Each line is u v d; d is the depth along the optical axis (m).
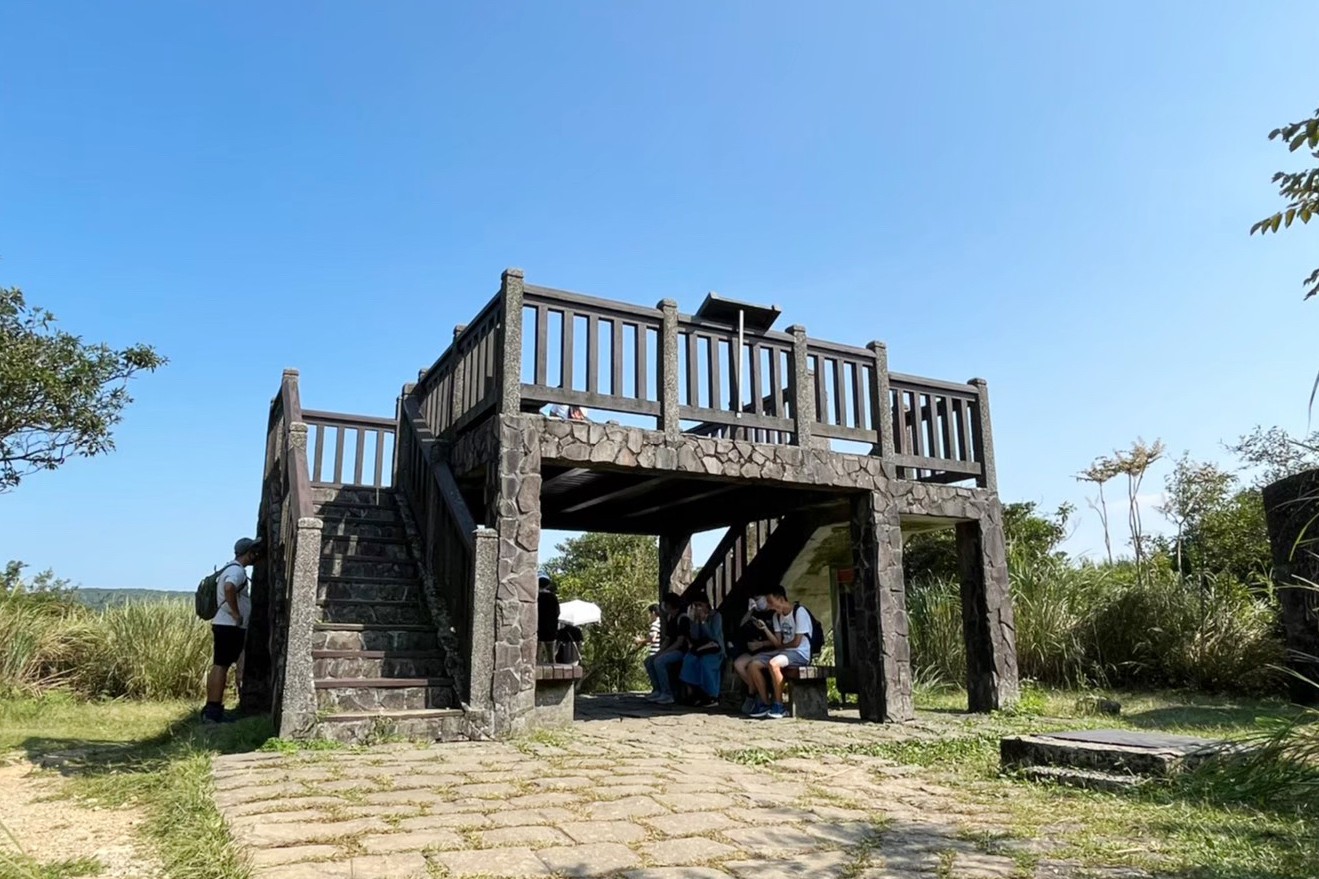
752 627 9.76
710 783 5.22
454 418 9.35
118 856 3.70
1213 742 5.64
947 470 10.23
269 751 6.05
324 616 7.98
